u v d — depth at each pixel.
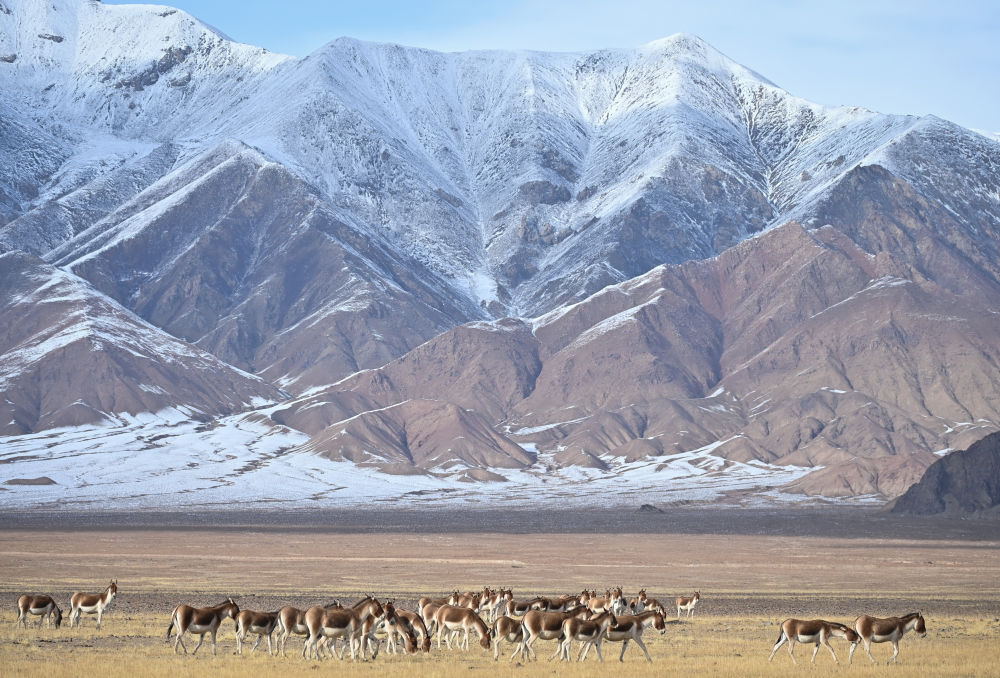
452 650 65.06
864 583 127.25
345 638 62.53
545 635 61.25
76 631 69.50
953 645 69.31
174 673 53.44
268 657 60.53
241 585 114.56
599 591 108.44
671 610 92.44
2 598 93.00
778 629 78.69
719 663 59.84
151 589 106.06
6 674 52.41
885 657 63.50
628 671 56.47
